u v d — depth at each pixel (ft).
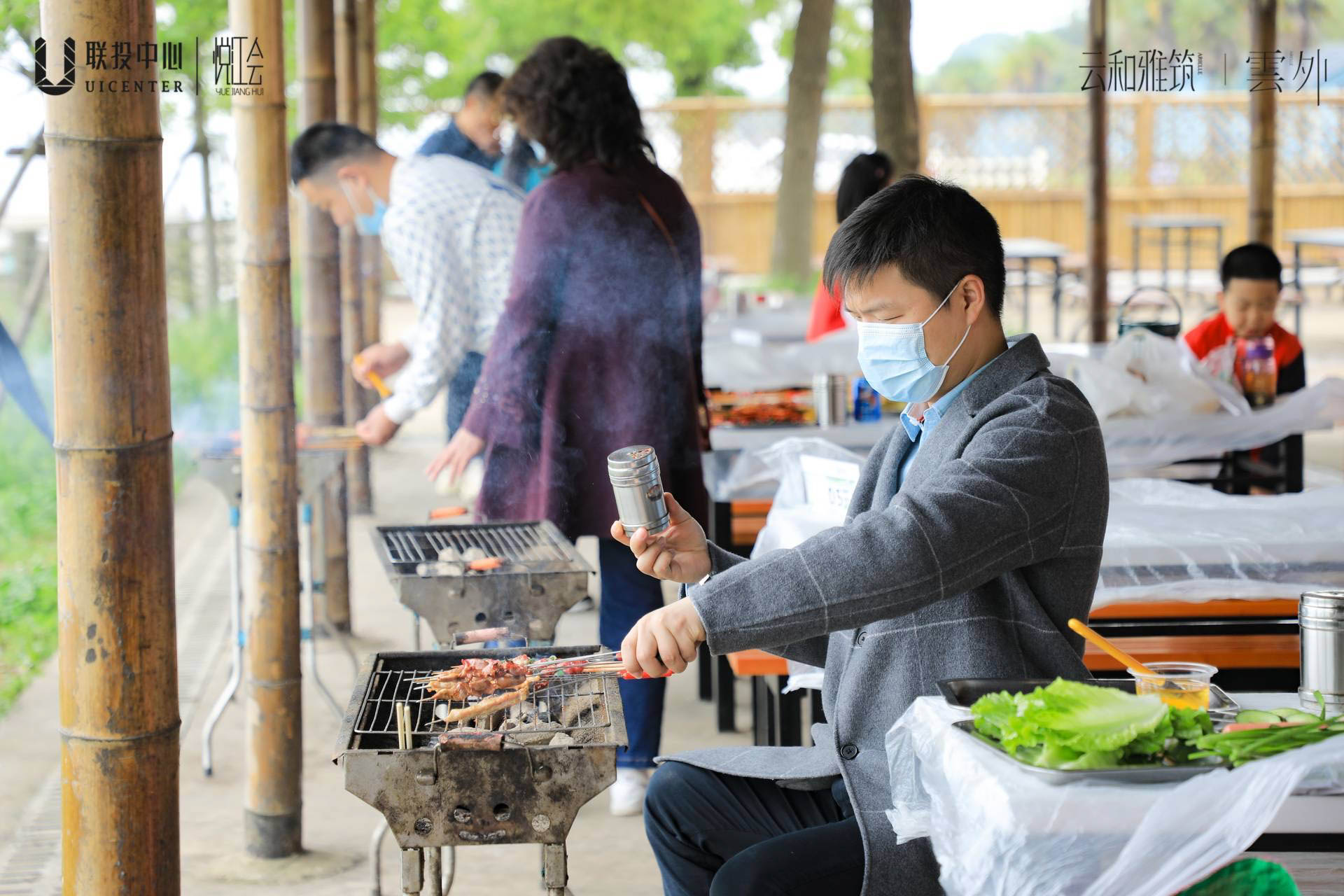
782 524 9.82
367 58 24.54
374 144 12.92
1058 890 4.78
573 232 11.14
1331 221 51.62
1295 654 9.52
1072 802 4.75
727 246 52.90
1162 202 53.01
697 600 5.78
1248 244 14.44
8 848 11.23
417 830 6.23
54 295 6.80
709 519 14.28
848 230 6.42
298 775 11.12
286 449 10.75
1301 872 5.94
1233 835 4.68
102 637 6.98
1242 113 52.65
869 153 14.93
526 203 11.36
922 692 6.30
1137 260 45.78
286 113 10.55
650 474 6.61
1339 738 4.89
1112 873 4.75
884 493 7.02
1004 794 4.80
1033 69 92.22
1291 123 51.34
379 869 10.32
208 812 12.07
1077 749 4.93
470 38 62.85
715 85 73.92
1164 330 14.47
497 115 15.88
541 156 15.79
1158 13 78.48
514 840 6.28
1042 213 52.54
